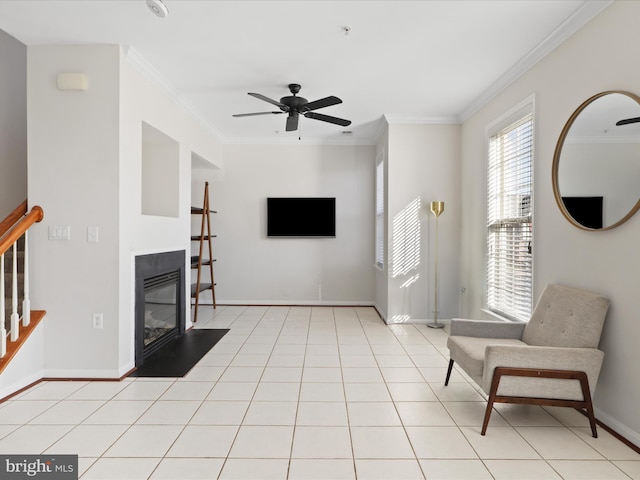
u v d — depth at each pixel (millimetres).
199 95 4324
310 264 6363
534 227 3258
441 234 5145
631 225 2223
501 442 2229
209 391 2930
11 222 3039
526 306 3477
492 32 2957
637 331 2182
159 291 4051
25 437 2256
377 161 6156
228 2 2588
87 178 3150
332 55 3367
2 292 2791
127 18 2789
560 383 2293
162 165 4445
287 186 6340
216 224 6348
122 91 3205
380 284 5797
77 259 3156
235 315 5633
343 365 3516
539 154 3205
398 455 2090
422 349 4008
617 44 2340
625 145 2254
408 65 3559
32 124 3154
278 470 1951
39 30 2949
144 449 2133
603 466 1999
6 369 2799
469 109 4719
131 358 3387
